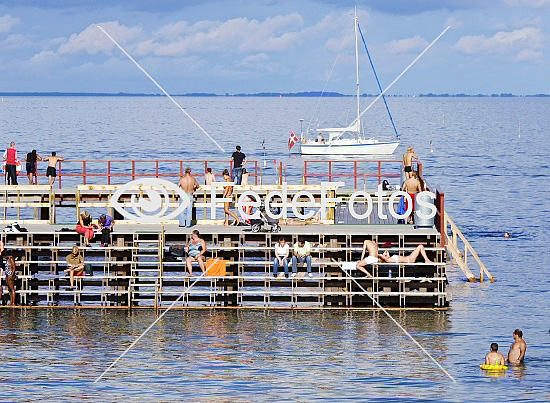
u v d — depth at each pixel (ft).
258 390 110.93
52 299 150.20
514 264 196.95
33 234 155.22
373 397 108.58
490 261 200.54
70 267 149.69
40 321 141.79
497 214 278.46
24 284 153.79
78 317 144.56
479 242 226.17
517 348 122.42
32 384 112.57
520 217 271.49
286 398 108.06
